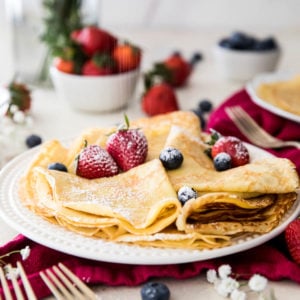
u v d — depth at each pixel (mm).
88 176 651
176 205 586
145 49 1296
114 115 954
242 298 564
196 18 1557
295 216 627
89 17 1012
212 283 591
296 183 627
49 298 570
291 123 860
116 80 927
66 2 988
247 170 639
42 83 1051
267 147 814
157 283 568
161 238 583
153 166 639
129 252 580
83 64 938
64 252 594
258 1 1536
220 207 603
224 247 585
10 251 613
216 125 854
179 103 998
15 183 672
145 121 771
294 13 1552
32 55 1037
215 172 659
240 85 1094
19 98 913
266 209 619
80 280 566
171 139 699
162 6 1538
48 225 609
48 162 686
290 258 614
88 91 930
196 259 578
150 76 988
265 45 1087
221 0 1534
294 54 1302
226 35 1467
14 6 1011
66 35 982
